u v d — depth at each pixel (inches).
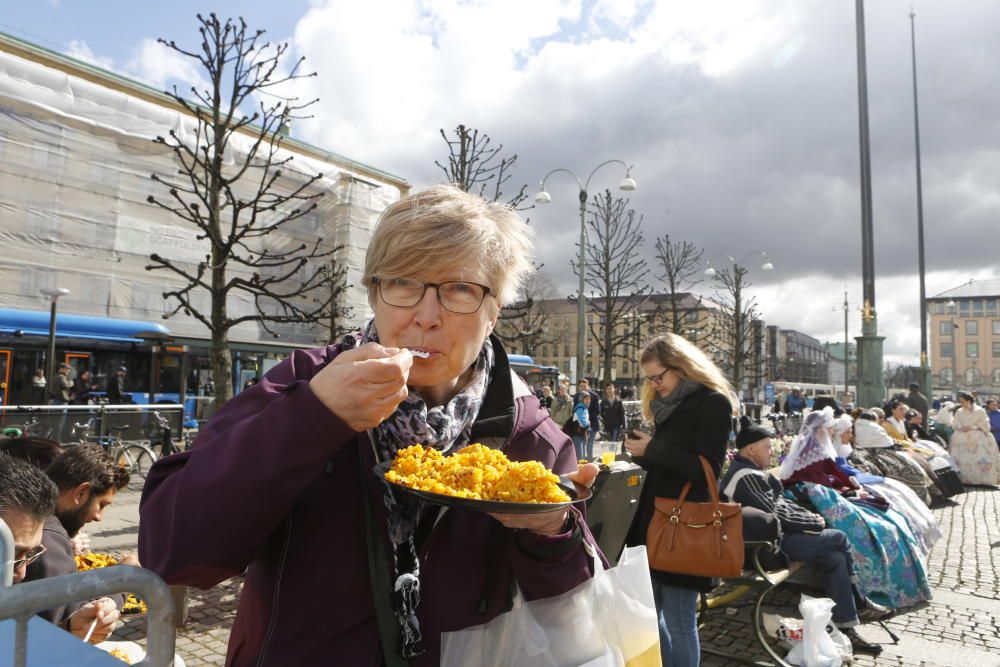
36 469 81.0
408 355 38.5
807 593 212.5
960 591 227.9
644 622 53.7
